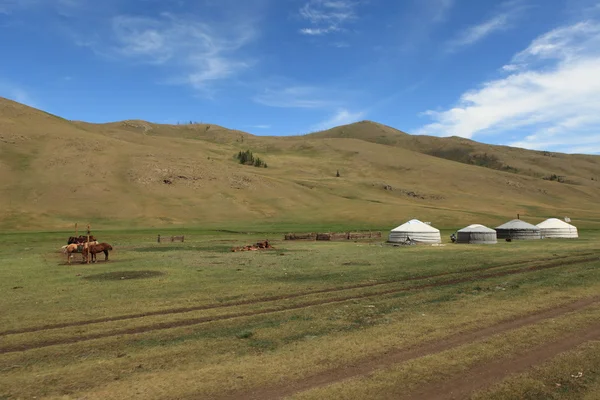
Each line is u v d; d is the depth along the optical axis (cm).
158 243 4344
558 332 930
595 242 4181
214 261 2572
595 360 762
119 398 630
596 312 1102
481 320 1045
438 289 1518
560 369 724
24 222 6988
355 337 920
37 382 694
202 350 852
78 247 2475
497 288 1492
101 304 1328
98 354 839
